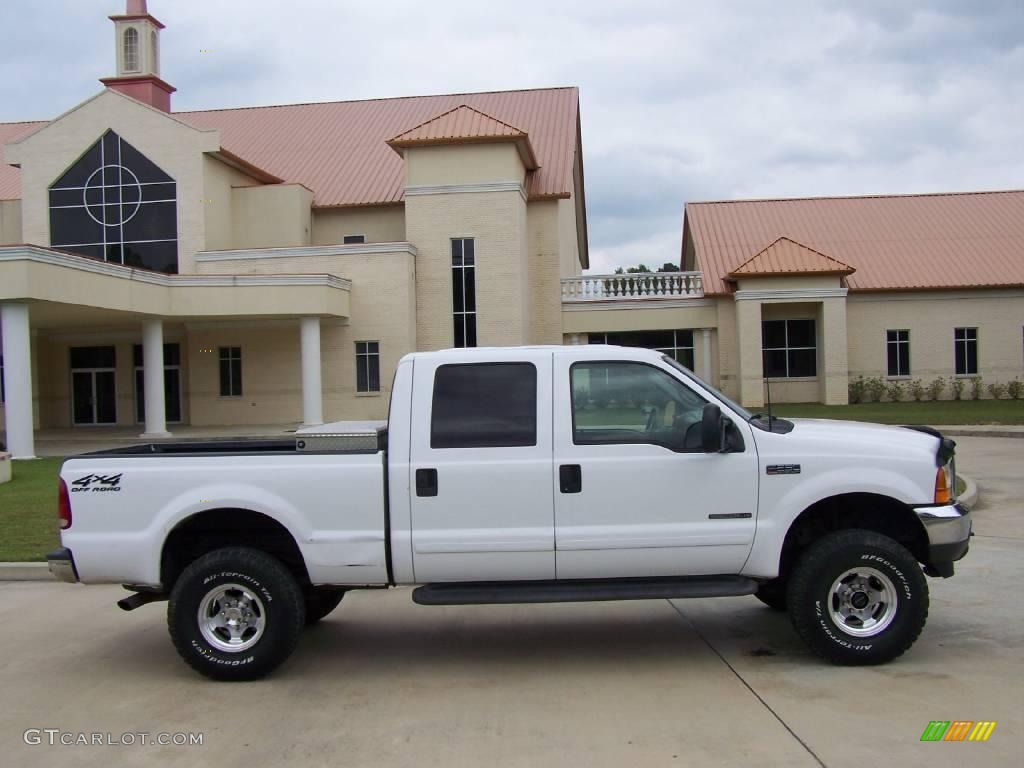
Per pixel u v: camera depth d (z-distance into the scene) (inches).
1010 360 1353.3
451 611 323.3
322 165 1449.3
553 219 1348.4
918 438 257.1
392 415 248.8
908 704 214.5
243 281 1087.6
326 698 234.8
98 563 252.8
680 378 251.8
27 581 385.1
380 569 247.8
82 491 254.2
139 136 1205.1
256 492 249.6
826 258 1310.3
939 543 244.4
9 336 828.6
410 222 1226.6
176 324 1226.0
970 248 1408.7
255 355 1224.2
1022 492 524.1
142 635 303.1
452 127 1218.0
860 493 247.1
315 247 1192.8
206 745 205.5
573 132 1472.7
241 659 246.5
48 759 199.9
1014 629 273.4
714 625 293.3
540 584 250.7
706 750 191.6
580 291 1376.7
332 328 1192.8
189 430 1162.0
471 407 249.1
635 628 293.3
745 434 245.9
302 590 266.5
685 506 244.4
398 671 255.8
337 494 248.1
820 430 255.1
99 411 1336.1
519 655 267.4
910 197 1547.7
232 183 1300.4
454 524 245.3
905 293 1359.5
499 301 1216.8
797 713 211.0
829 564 241.0
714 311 1349.7
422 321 1225.4
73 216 1221.1
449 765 189.2
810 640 242.7
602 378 251.9
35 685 251.9
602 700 225.5
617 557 244.5
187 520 257.0
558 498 244.2
